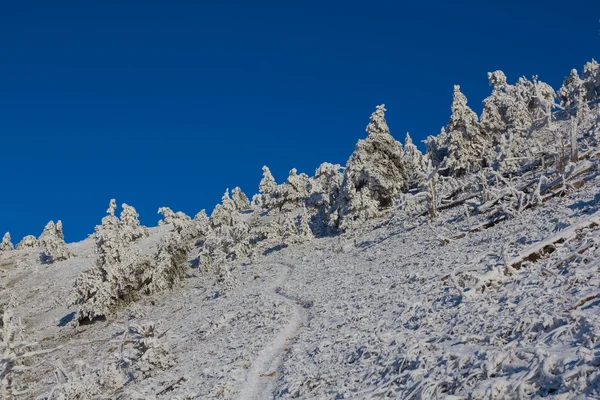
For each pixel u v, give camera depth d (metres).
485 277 14.24
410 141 64.56
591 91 55.72
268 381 15.84
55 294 54.00
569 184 24.30
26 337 40.22
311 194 65.19
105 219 74.56
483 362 8.41
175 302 41.03
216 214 69.56
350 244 40.28
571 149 27.83
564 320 8.95
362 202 48.09
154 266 45.44
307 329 20.25
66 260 70.62
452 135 47.84
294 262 42.12
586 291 10.13
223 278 39.50
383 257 30.58
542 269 13.01
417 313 15.09
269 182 82.25
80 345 35.06
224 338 24.02
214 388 16.06
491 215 26.94
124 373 22.45
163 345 22.62
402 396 9.34
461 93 49.59
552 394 6.78
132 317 39.53
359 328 16.77
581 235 14.63
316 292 27.56
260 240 58.91
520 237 18.52
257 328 23.45
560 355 7.66
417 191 50.31
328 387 12.58
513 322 10.13
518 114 49.16
